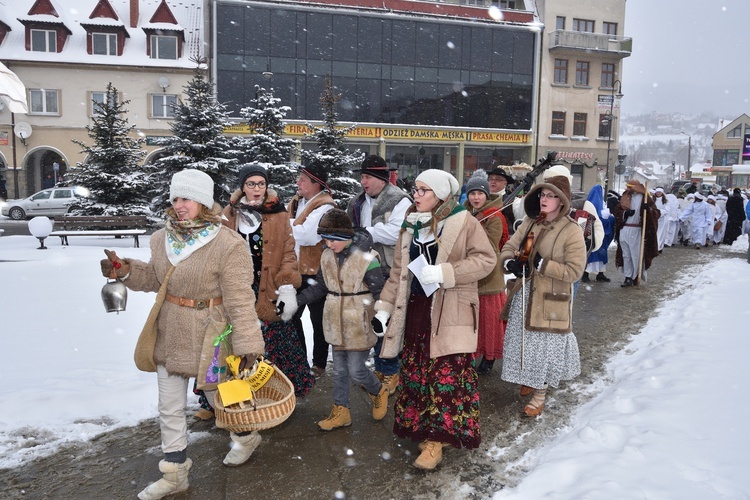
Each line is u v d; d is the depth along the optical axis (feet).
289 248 13.11
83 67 94.79
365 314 12.34
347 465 11.29
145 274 9.93
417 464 10.91
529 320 13.57
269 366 10.20
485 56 112.88
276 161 50.65
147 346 9.77
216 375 9.83
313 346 16.98
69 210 53.72
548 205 13.24
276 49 101.45
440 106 111.24
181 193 9.45
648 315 24.40
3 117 93.35
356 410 14.17
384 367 13.78
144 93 96.89
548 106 118.42
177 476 10.03
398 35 107.55
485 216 15.98
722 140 226.17
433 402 10.95
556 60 119.14
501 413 14.02
